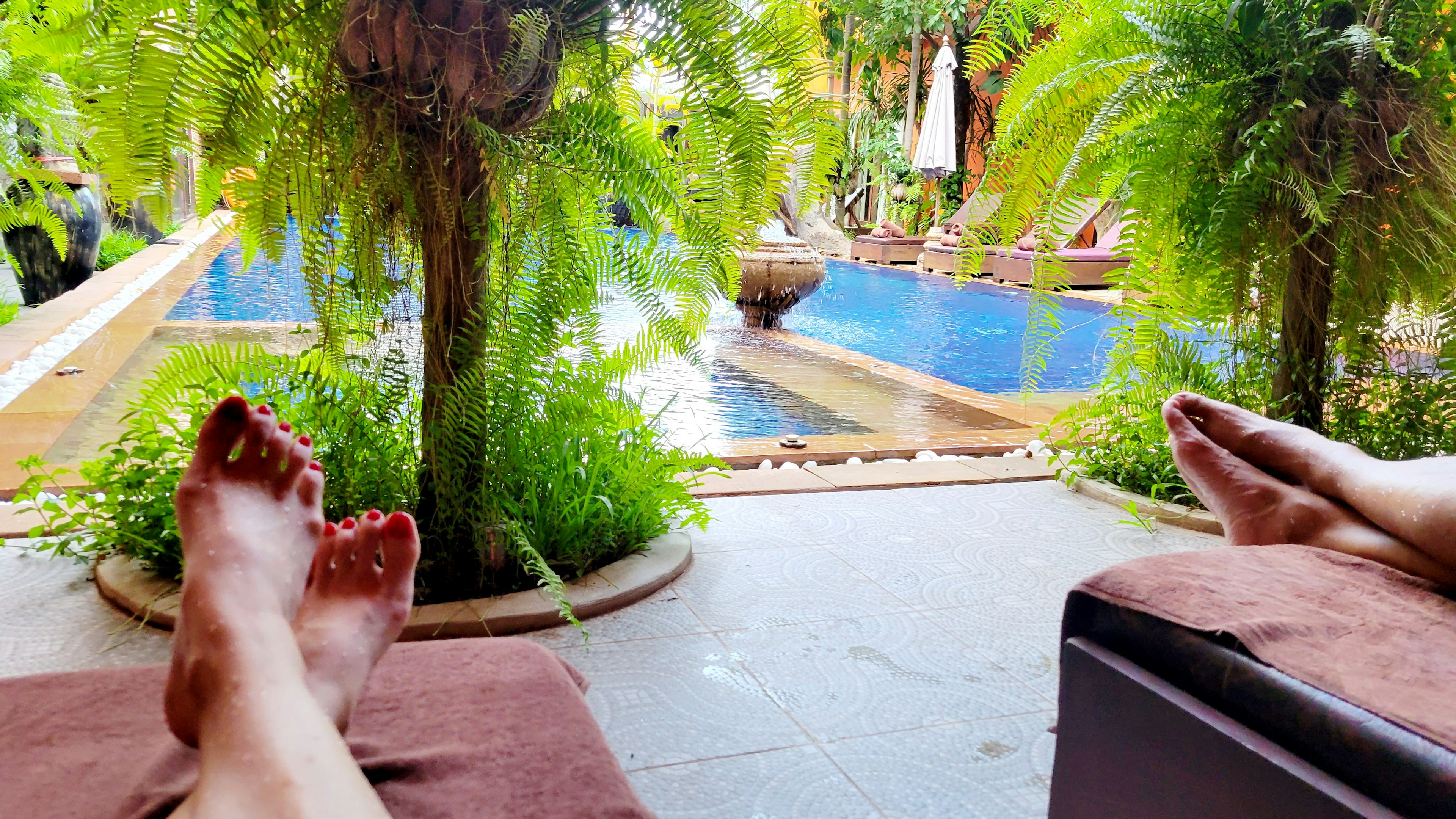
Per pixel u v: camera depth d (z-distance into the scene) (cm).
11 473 244
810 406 388
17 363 378
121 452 188
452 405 171
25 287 584
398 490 178
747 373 455
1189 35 200
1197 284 214
